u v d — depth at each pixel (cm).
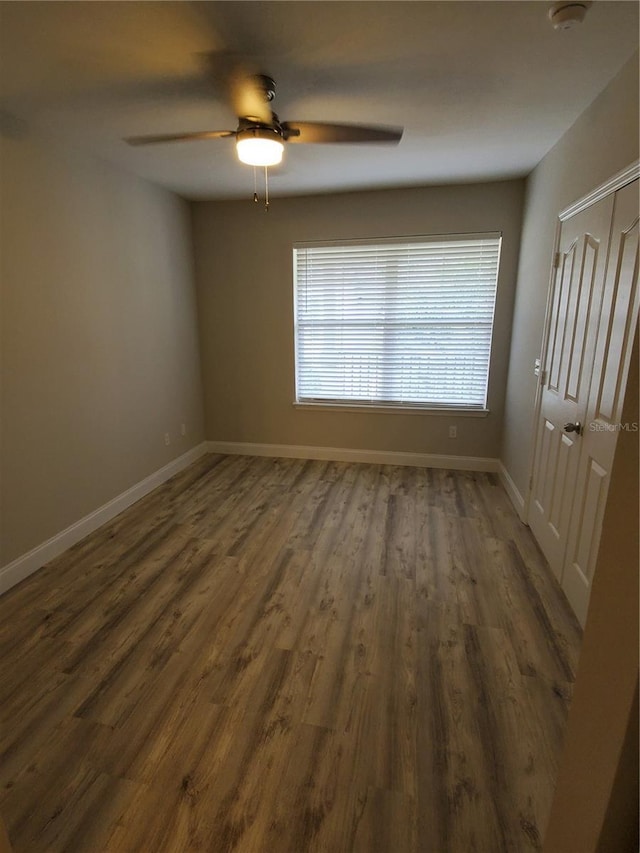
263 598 235
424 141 272
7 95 212
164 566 265
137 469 362
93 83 201
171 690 178
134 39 169
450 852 125
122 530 310
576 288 234
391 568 262
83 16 154
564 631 211
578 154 236
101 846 127
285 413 458
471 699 174
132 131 256
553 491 262
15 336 245
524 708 170
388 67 189
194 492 377
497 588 243
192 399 449
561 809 100
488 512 335
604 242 200
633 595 72
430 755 152
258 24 160
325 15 155
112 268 320
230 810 135
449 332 406
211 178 348
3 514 242
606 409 193
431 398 425
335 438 454
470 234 375
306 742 156
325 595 237
